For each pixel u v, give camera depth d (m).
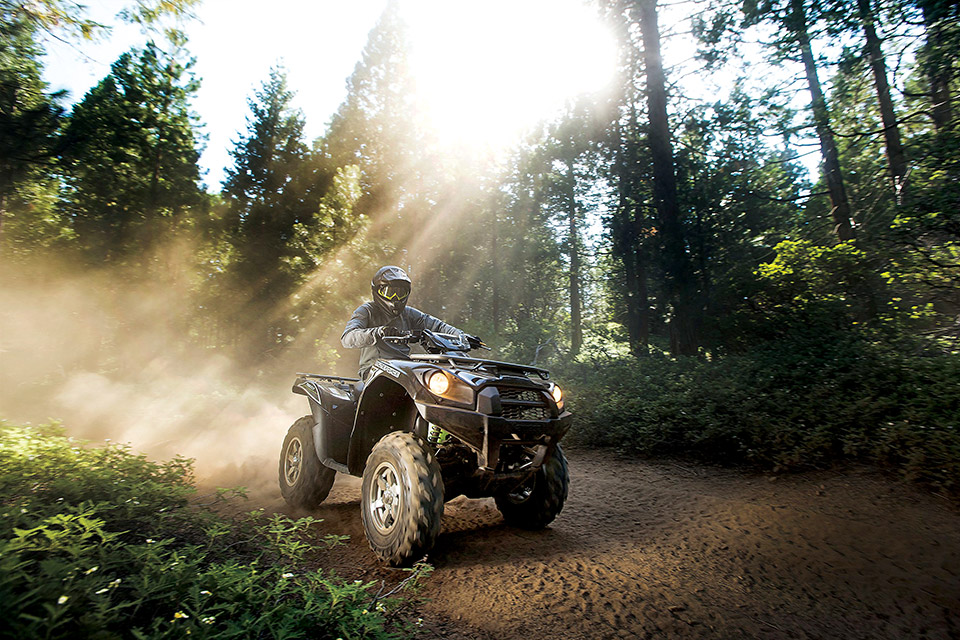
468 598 3.13
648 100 15.06
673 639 2.81
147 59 16.94
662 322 14.75
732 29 14.27
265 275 16.91
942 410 5.80
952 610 3.17
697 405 8.05
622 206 18.03
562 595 3.23
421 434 3.97
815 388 7.16
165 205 17.22
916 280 9.48
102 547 2.72
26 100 9.03
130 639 2.19
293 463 4.95
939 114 10.98
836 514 4.72
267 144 20.19
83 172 15.46
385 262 18.22
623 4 16.44
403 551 3.36
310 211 19.03
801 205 18.92
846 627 3.00
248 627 2.17
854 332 9.05
